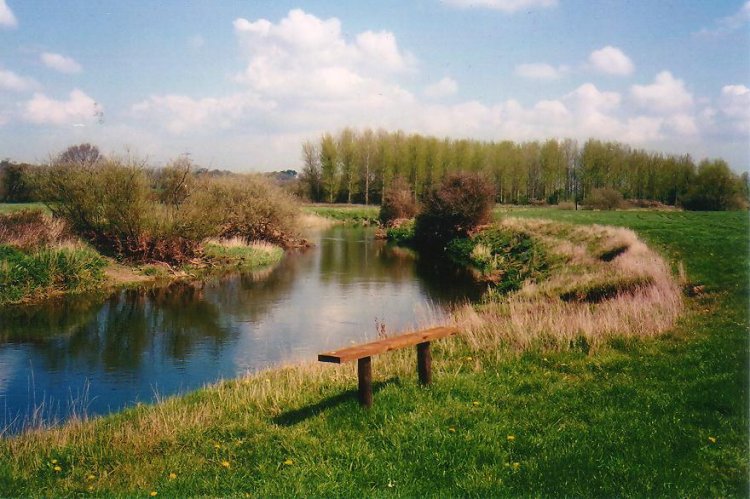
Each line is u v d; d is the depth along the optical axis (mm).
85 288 21422
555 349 9914
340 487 5285
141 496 5277
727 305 13227
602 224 36500
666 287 14867
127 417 8281
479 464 5727
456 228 39375
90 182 24797
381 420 6832
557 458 5715
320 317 17688
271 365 12648
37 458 6359
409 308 19141
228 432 6805
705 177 68250
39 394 10898
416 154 82938
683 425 6402
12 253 21156
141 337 15188
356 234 50938
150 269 24703
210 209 27938
